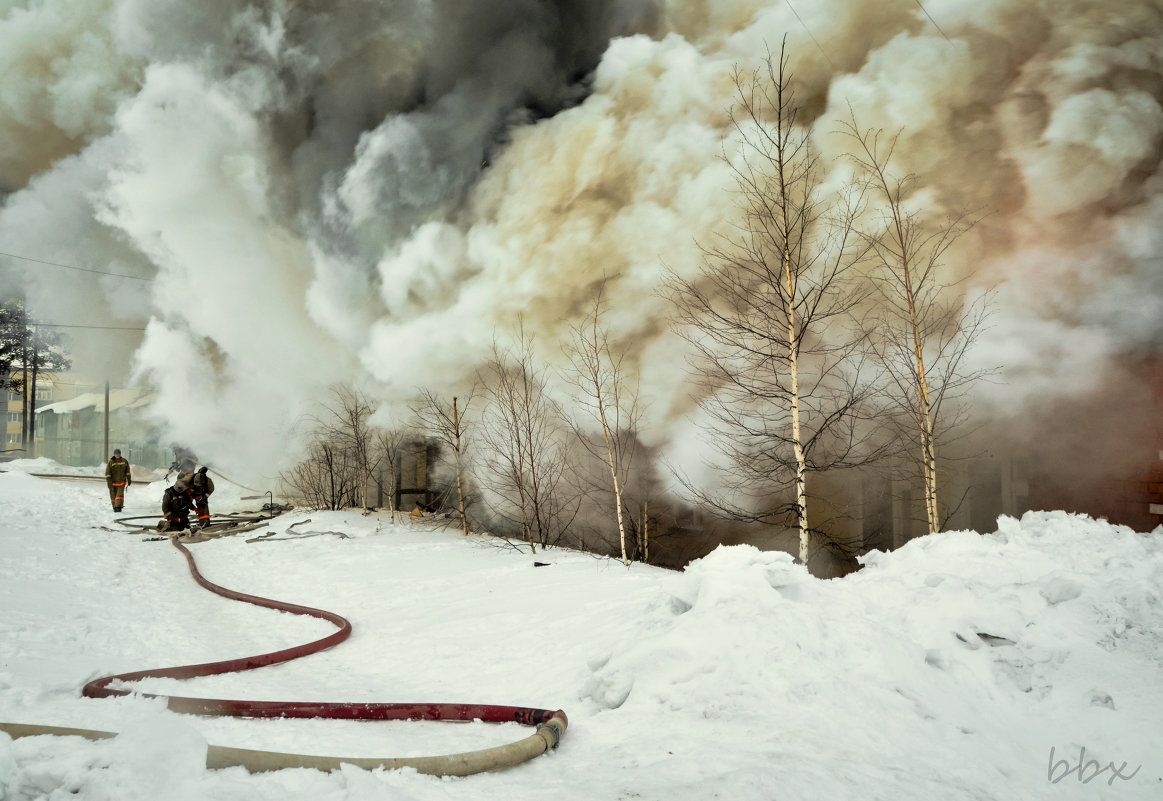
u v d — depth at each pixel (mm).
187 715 4645
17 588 8742
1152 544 5359
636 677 4801
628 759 3824
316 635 7746
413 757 3688
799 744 3727
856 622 4801
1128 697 3906
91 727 3932
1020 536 5996
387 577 10828
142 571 11594
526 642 6559
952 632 4719
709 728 4098
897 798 3146
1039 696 4137
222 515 18938
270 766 3387
